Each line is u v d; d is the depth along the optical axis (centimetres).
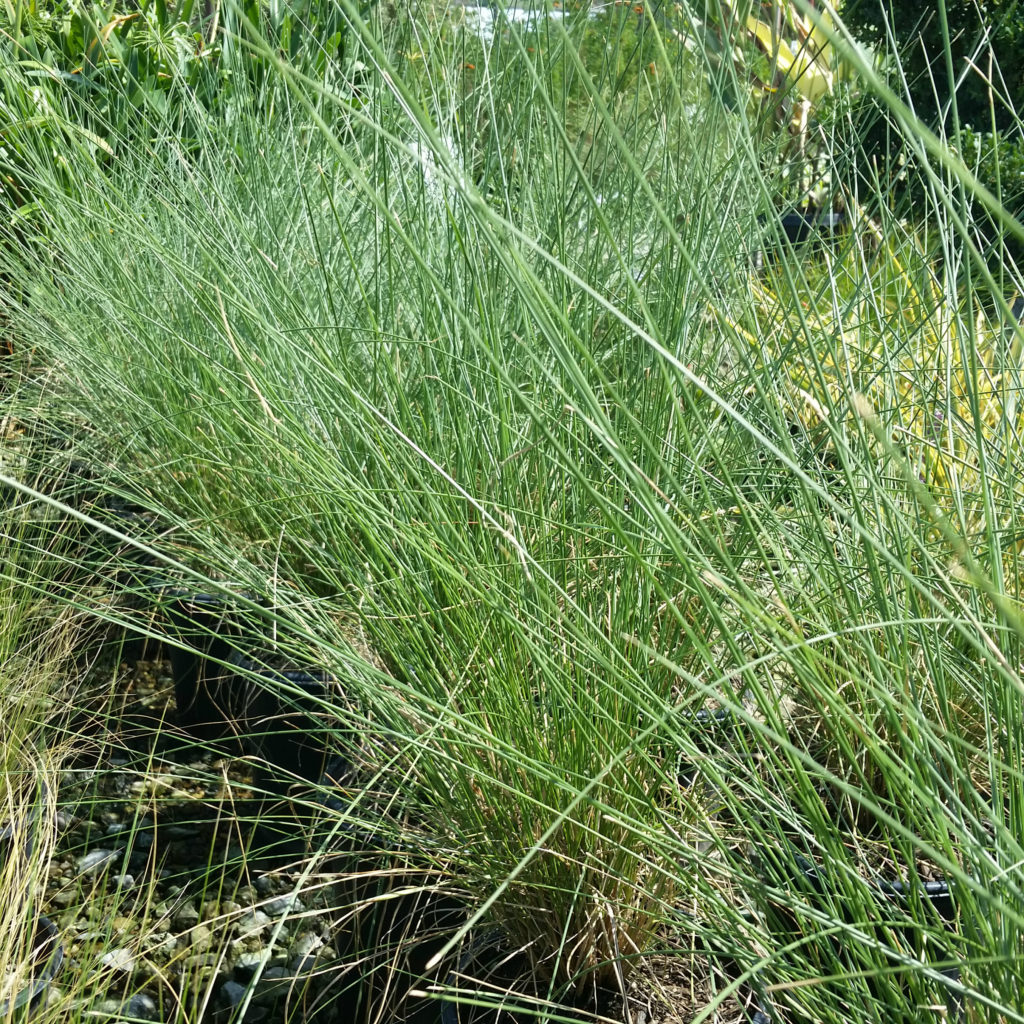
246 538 174
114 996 128
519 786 104
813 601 109
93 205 217
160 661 213
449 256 135
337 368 134
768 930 90
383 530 123
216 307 168
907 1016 77
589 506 125
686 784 121
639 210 151
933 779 86
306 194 164
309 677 157
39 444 219
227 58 247
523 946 105
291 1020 128
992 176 163
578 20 149
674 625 118
